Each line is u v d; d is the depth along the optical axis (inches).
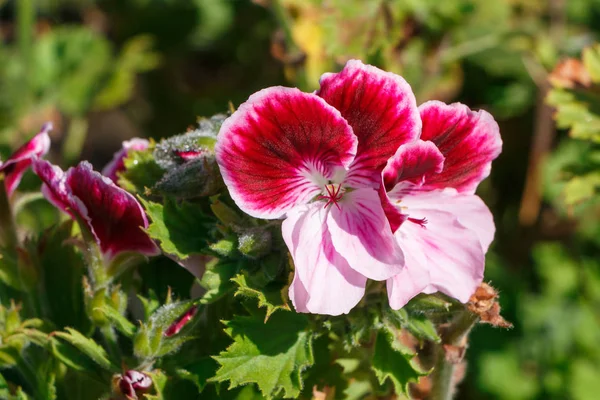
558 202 23.4
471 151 14.2
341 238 13.7
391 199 14.3
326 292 13.6
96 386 15.8
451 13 22.1
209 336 15.3
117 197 14.4
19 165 16.1
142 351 14.5
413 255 13.9
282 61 21.0
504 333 22.4
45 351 16.0
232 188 13.7
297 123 13.6
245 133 13.6
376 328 14.4
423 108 13.9
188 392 15.0
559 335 22.5
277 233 14.2
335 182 14.1
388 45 20.2
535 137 23.5
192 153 14.6
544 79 23.2
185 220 14.6
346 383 15.3
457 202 14.4
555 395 21.8
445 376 15.2
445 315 14.8
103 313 15.0
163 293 15.7
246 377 14.3
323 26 20.2
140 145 16.0
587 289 23.0
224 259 14.3
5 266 16.0
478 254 13.9
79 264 16.2
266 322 14.6
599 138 18.0
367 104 13.7
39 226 19.9
